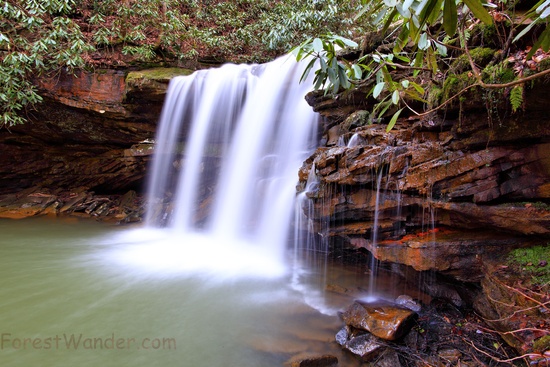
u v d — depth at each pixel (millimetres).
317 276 5020
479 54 3311
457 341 3143
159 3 9523
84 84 7949
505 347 2949
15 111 7703
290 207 5582
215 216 7906
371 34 5141
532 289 2801
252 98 7871
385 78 3113
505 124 3158
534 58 2723
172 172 9219
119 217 9008
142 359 3008
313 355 3092
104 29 8336
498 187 3244
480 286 3482
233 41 10891
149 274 5070
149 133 8727
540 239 3275
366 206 4039
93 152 9500
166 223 8383
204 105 8289
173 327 3559
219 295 4359
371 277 4754
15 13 6906
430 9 1867
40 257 5688
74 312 3811
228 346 3236
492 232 3496
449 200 3441
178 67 9281
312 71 6695
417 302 3869
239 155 7996
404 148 3770
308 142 6777
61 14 8398
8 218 8180
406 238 3854
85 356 3018
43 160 9406
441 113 3666
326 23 9969
